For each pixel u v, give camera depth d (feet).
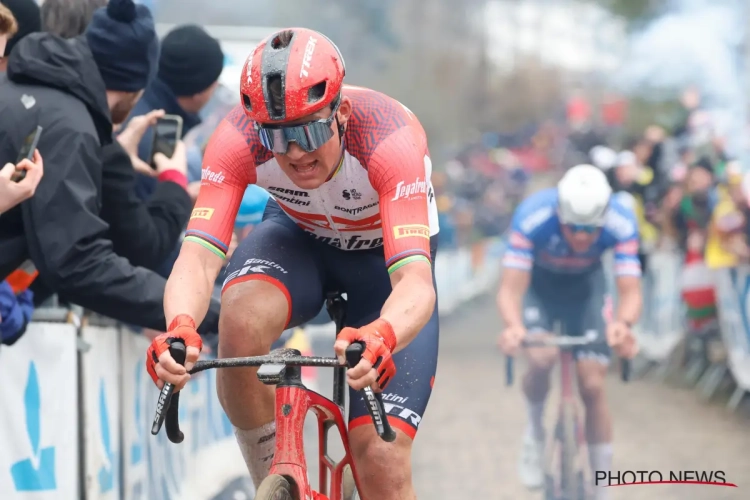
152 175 24.23
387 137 16.42
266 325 17.19
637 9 173.99
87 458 21.99
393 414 16.75
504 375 61.52
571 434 31.22
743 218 50.42
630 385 55.93
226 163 16.65
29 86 19.94
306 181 15.62
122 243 22.16
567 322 34.71
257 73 14.79
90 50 21.21
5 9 20.44
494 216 166.30
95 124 20.71
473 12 261.85
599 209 31.50
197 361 14.42
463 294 124.88
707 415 46.50
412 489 16.80
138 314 20.39
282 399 15.30
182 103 28.22
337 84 15.01
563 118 301.22
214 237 16.38
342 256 19.19
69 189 19.47
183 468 27.89
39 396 20.47
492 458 38.58
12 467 19.67
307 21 193.67
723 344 52.39
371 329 14.19
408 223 16.06
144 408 25.73
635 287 32.68
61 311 21.42
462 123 267.18
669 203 59.77
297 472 14.84
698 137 70.08
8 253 19.62
